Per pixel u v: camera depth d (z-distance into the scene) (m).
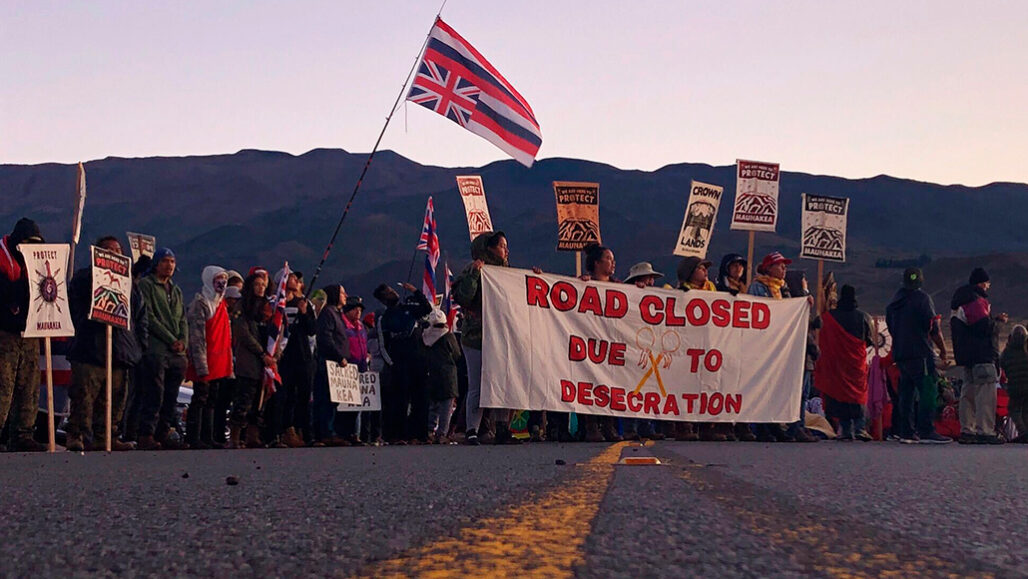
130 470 5.89
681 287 13.46
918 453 8.55
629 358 12.28
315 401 12.82
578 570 2.07
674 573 2.03
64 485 4.65
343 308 13.39
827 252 17.58
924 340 14.11
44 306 9.75
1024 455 8.30
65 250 9.95
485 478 4.84
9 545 2.58
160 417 11.04
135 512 3.37
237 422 11.39
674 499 3.62
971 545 2.54
